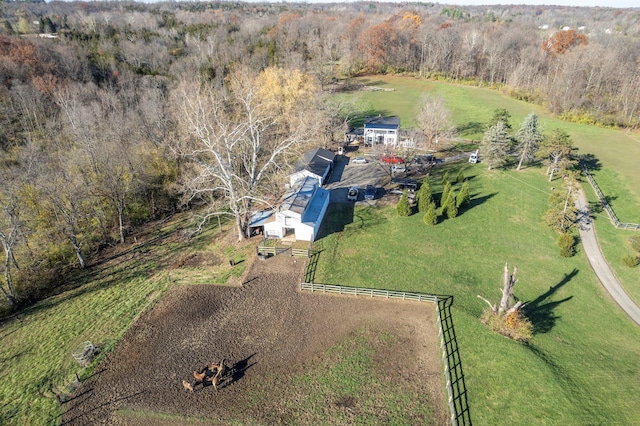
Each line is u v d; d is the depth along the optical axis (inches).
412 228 2186.3
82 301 1788.9
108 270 2006.6
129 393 1315.2
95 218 2289.6
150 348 1488.7
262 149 2763.3
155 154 2655.0
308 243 2069.4
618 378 1339.8
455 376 1325.0
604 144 3430.1
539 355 1411.2
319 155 2935.5
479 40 5964.6
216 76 4212.6
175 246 2175.2
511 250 2015.3
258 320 1604.3
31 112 3506.4
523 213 2320.4
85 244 2171.5
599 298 1733.5
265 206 2413.9
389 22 6555.1
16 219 1800.0
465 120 4055.1
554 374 1321.4
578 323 1593.3
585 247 2053.4
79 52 4471.0
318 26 6604.3
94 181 2298.2
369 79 5767.7
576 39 5595.5
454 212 2263.8
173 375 1375.5
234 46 5152.6
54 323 1662.2
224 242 2156.7
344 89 5191.9
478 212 2335.1
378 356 1423.5
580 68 4350.4
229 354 1451.8
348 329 1547.7
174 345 1499.8
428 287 1758.1
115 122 2866.6
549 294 1743.4
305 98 3297.2
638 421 1181.7
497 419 1184.2
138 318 1641.2
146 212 2541.8
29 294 1867.6
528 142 2768.2
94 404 1283.2
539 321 1595.7
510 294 1519.4
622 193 2571.4
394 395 1278.3
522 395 1248.8
